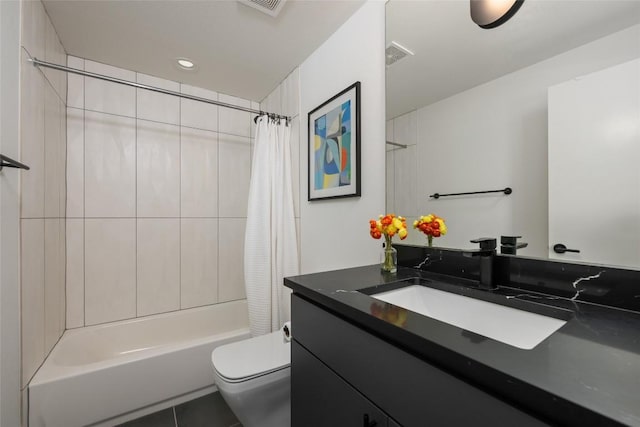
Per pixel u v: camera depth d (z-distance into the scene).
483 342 0.49
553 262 0.80
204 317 2.30
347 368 0.70
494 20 0.96
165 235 2.21
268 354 1.30
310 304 0.86
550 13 0.82
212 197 2.41
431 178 1.16
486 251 0.91
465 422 0.45
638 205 0.65
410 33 1.22
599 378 0.38
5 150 1.01
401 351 0.56
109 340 1.93
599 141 0.72
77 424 1.32
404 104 1.25
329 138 1.62
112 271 2.01
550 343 0.50
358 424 0.66
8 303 1.03
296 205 1.97
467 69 1.04
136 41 1.71
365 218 1.40
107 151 2.00
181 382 1.61
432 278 1.04
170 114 2.23
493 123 0.96
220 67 2.00
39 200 1.36
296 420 0.92
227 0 1.36
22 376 1.17
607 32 0.70
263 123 1.95
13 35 1.09
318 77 1.75
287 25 1.56
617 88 0.69
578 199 0.76
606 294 0.71
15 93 1.10
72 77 1.87
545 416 0.37
